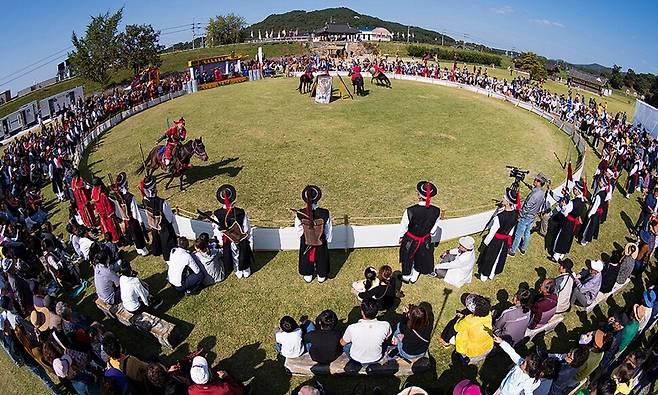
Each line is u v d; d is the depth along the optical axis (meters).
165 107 29.58
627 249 9.98
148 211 10.84
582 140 21.47
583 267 11.66
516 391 6.54
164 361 8.48
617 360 7.95
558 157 19.78
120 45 51.06
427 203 9.49
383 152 19.27
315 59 48.34
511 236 10.27
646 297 8.70
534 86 41.09
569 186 14.42
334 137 21.31
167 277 10.68
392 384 7.87
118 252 11.26
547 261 11.61
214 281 10.48
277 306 9.86
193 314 9.62
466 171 17.34
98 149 21.75
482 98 32.44
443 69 47.09
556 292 9.01
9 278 9.29
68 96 36.03
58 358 7.30
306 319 9.51
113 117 26.64
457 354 8.43
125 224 11.98
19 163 18.66
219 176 16.86
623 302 10.29
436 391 7.42
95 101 31.20
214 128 23.42
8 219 12.20
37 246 11.73
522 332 7.95
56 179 16.55
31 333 8.29
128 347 8.85
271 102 29.19
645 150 19.78
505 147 20.50
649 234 11.07
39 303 8.27
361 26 161.88
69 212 14.92
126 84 53.94
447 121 24.62
